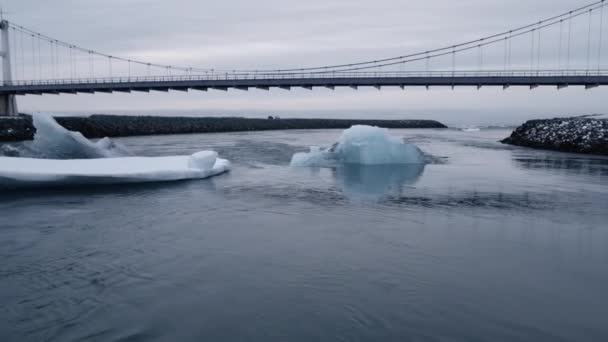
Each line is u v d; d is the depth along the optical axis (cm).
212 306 536
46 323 498
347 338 465
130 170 1429
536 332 476
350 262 680
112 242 782
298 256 707
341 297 559
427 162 2028
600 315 513
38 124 1761
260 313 518
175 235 827
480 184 1415
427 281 608
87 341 463
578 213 1003
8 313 520
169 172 1432
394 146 1975
